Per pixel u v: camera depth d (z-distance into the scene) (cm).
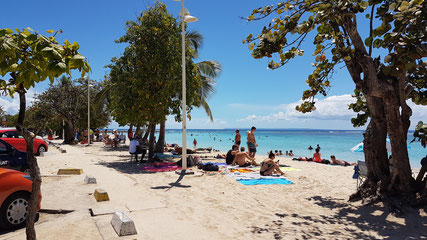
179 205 658
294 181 991
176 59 1469
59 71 248
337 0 546
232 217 573
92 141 3762
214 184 923
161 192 799
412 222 533
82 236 434
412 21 464
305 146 4294
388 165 673
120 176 1033
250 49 577
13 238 436
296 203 696
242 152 1400
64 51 273
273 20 566
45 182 892
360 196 699
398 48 465
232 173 1152
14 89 311
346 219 566
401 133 627
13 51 230
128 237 433
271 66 584
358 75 607
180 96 1527
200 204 673
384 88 596
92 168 1262
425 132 687
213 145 4591
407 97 719
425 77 701
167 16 1470
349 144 4862
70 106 3450
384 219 559
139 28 1430
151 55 1439
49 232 449
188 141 6225
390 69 476
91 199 674
